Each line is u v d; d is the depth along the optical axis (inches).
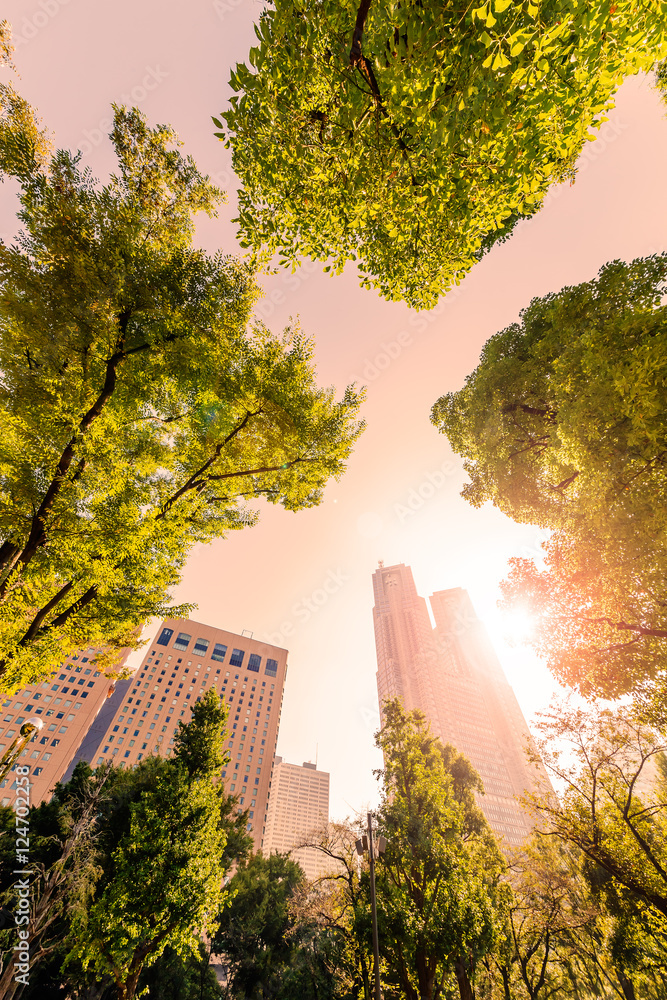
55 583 306.3
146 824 605.6
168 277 323.6
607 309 322.7
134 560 291.1
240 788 3093.0
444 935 484.1
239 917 1018.1
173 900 533.0
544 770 623.2
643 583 284.8
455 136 184.2
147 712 3085.6
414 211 237.3
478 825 827.4
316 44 180.4
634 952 574.2
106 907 552.7
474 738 4581.7
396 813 609.0
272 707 3619.6
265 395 372.2
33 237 273.6
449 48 159.2
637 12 138.2
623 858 533.3
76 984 713.0
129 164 338.3
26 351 269.4
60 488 263.3
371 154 211.8
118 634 349.4
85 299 280.2
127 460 321.7
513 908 642.2
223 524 406.3
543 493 424.8
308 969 837.2
